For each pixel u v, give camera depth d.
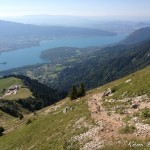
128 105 40.31
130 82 51.56
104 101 48.97
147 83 44.94
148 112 33.00
